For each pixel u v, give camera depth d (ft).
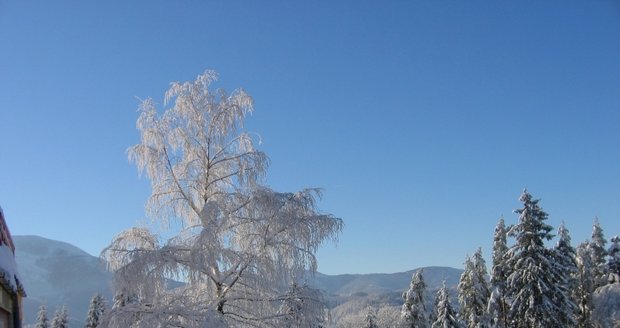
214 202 49.78
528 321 110.11
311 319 48.78
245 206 51.93
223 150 58.23
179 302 49.19
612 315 147.64
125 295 48.16
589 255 165.27
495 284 133.49
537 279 109.70
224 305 52.01
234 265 50.65
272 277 49.98
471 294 141.18
